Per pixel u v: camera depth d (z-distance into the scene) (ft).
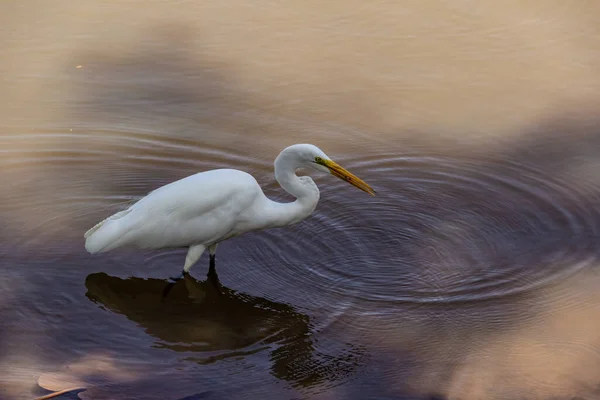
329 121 50.60
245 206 36.83
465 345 33.68
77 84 53.21
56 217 41.55
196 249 37.35
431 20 62.03
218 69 55.42
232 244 40.27
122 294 36.55
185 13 62.13
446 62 56.80
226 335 34.24
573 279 37.65
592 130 49.90
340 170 36.47
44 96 51.83
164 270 38.42
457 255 39.47
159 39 58.54
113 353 32.89
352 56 57.31
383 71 55.72
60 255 38.75
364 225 41.63
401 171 46.21
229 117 50.67
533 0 64.64
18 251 38.81
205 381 31.40
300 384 31.40
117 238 35.96
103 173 45.37
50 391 30.40
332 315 35.37
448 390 31.19
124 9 62.39
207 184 36.27
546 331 34.45
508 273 38.17
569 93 53.42
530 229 41.42
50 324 34.37
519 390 31.27
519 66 56.44
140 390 30.68
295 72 55.42
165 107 51.39
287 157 36.76
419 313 35.50
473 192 44.42
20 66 54.60
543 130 49.93
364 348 33.45
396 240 40.55
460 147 48.42
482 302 36.22
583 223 41.78
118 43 57.82
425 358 32.94
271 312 35.65
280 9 63.10
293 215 37.88
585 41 59.26
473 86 54.19
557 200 43.68
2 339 33.27
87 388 30.68
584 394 31.09
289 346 33.58
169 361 32.53
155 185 44.60
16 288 36.32
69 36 58.29
